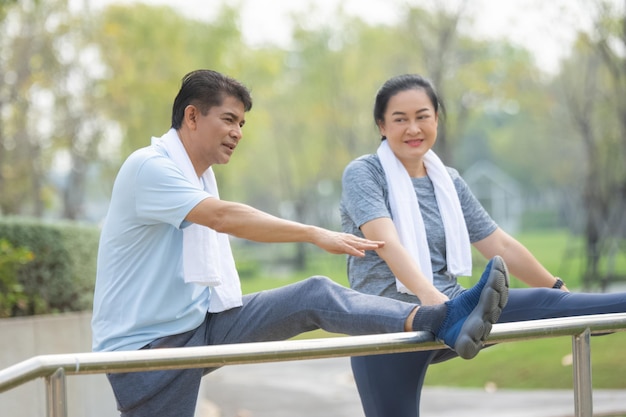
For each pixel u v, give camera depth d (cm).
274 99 4816
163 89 3039
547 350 1205
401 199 460
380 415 464
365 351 343
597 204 2364
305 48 4116
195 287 397
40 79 2530
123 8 3045
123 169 391
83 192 3244
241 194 7488
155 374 382
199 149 405
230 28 3469
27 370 287
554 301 422
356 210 448
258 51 3812
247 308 411
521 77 2964
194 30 3456
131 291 389
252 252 5959
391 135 467
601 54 2041
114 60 2808
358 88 4184
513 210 8662
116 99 2827
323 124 4569
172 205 377
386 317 373
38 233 851
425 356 459
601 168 2706
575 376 375
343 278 3528
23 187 2812
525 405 951
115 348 387
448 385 1111
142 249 390
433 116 469
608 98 2384
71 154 2981
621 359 1044
